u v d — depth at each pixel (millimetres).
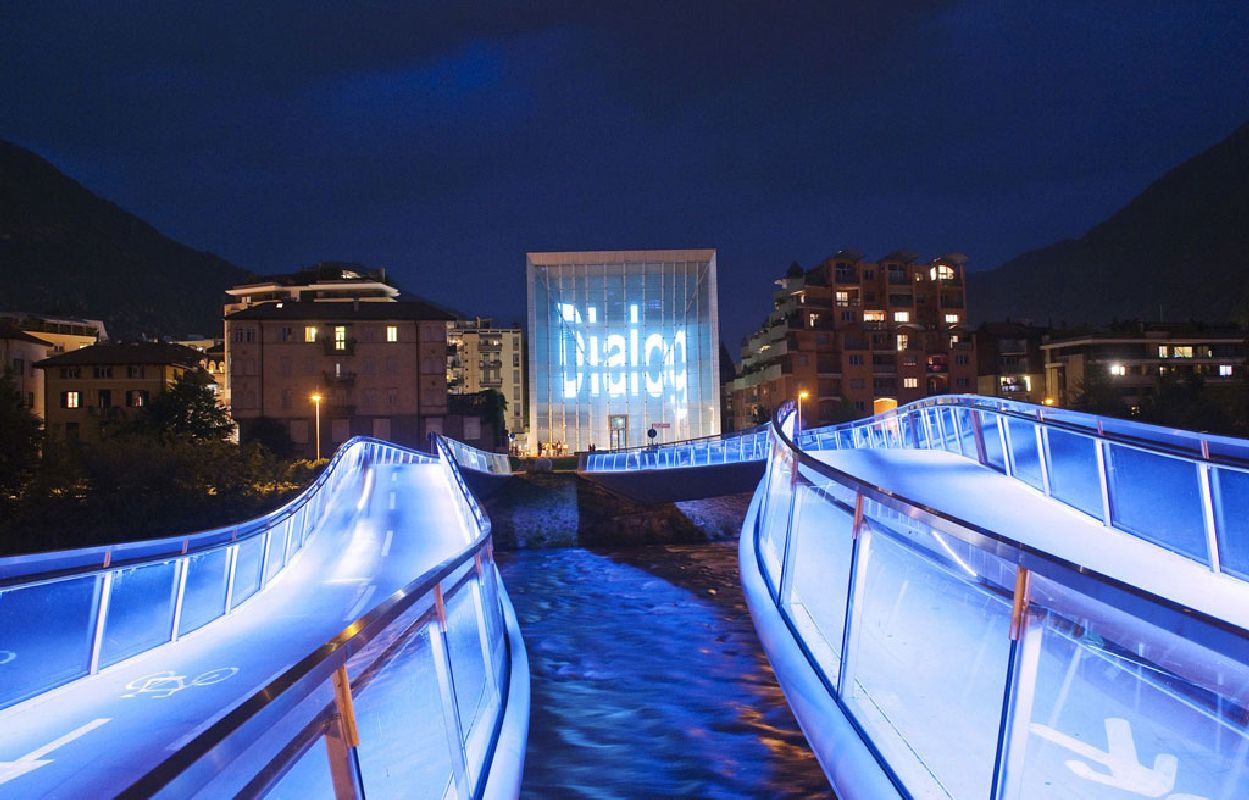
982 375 102812
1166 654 4148
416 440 82000
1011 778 5066
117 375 83688
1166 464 21734
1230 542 18188
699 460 60062
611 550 53469
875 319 101938
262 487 56500
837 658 10109
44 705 11391
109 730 10156
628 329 82000
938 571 10945
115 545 14375
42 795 8023
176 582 16047
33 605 16312
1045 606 5027
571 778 14469
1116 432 17312
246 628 16891
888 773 7043
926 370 99688
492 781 7586
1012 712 5129
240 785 2943
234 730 2816
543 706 19328
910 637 10266
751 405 108938
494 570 14016
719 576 42062
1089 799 5375
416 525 31375
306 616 18047
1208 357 98688
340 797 3844
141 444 54688
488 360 137500
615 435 81312
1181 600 10289
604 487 57469
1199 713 5531
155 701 11547
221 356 103625
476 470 49344
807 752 15570
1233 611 9789
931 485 19891
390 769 6340
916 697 8414
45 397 83750
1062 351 100750
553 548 55031
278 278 112688
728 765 15000
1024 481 20328
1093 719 6207
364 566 24469
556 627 29969
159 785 2354
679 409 81438
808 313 99938
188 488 51594
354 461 43469
